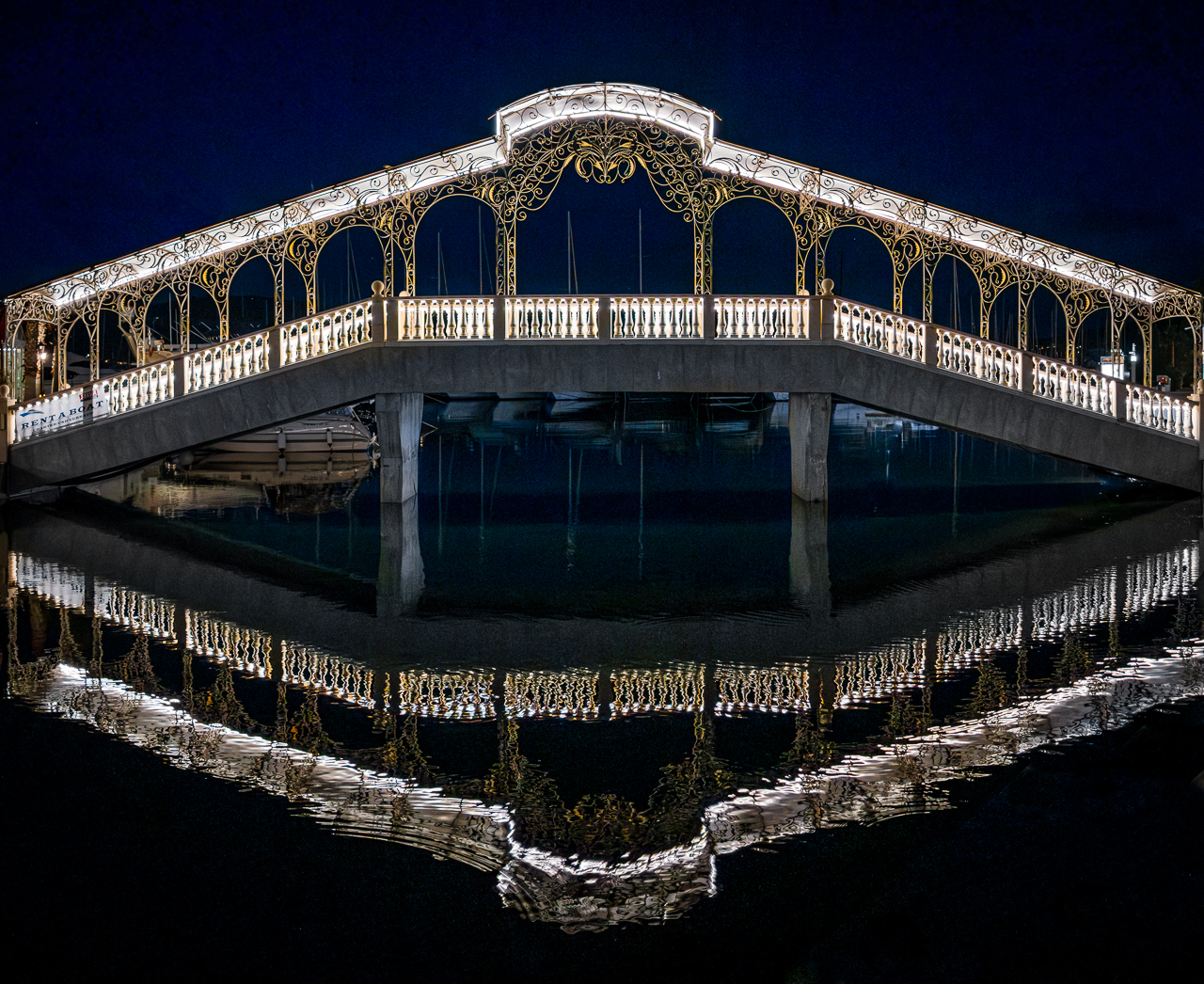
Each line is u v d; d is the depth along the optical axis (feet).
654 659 31.50
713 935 16.12
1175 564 44.21
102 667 30.58
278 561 47.65
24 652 32.12
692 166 56.24
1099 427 58.23
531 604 38.88
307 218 56.70
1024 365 57.41
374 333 56.54
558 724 25.66
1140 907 16.67
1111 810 20.10
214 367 57.47
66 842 19.26
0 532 54.24
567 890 17.54
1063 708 25.85
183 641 33.65
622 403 147.95
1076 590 39.73
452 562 47.42
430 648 32.89
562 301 56.18
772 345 56.70
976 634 33.53
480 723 25.79
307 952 15.69
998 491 70.38
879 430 128.16
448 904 17.19
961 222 56.85
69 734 24.90
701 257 56.80
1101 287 57.98
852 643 32.89
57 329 59.62
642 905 16.98
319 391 56.95
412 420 65.10
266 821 20.20
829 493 70.28
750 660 31.07
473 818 20.34
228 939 16.08
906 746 23.70
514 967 15.34
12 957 15.57
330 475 83.97
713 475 82.07
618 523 58.54
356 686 28.89
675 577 43.70
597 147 56.08
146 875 18.08
